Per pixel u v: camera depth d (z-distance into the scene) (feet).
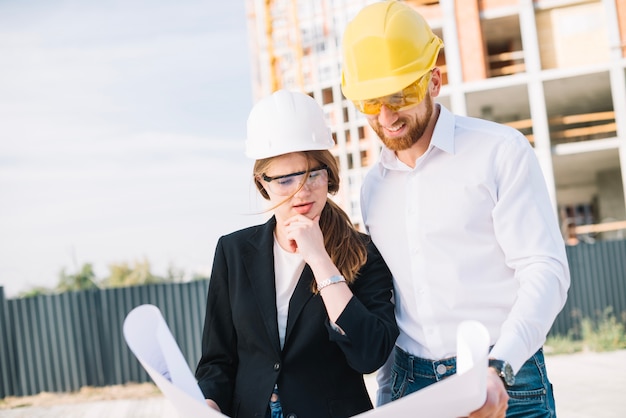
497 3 61.21
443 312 6.97
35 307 40.70
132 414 29.96
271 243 7.08
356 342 6.09
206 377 7.02
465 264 6.89
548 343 40.11
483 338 4.47
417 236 7.06
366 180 7.67
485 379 4.56
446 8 60.95
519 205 6.54
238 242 7.25
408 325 7.25
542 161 59.88
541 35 61.41
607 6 60.03
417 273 7.07
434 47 6.77
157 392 36.60
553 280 6.16
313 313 6.68
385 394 8.16
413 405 4.39
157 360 5.30
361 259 6.74
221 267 7.22
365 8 6.85
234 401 6.88
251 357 6.89
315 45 68.33
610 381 27.61
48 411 33.22
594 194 80.07
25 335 40.47
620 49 59.72
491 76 69.87
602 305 44.21
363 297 6.73
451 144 6.93
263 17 71.20
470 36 60.44
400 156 7.25
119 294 41.27
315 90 67.87
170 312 41.83
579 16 60.70
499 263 6.83
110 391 38.50
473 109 68.39
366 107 6.59
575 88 64.59
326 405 6.61
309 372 6.66
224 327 7.19
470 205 6.85
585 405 23.62
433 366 7.04
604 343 37.99
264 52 71.15
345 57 6.80
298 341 6.67
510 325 5.88
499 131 6.85
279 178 6.51
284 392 6.63
